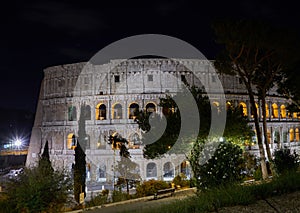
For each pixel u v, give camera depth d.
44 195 30.34
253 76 48.06
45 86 111.38
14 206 29.88
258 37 41.00
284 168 31.95
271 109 111.38
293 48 41.91
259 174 43.41
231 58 44.47
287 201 15.91
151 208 19.17
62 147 105.50
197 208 16.06
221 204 16.31
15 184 31.72
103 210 30.55
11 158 150.25
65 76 106.50
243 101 104.75
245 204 16.09
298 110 64.06
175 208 16.66
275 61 44.38
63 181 33.78
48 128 108.44
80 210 33.09
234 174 24.58
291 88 52.31
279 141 111.81
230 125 45.16
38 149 113.06
